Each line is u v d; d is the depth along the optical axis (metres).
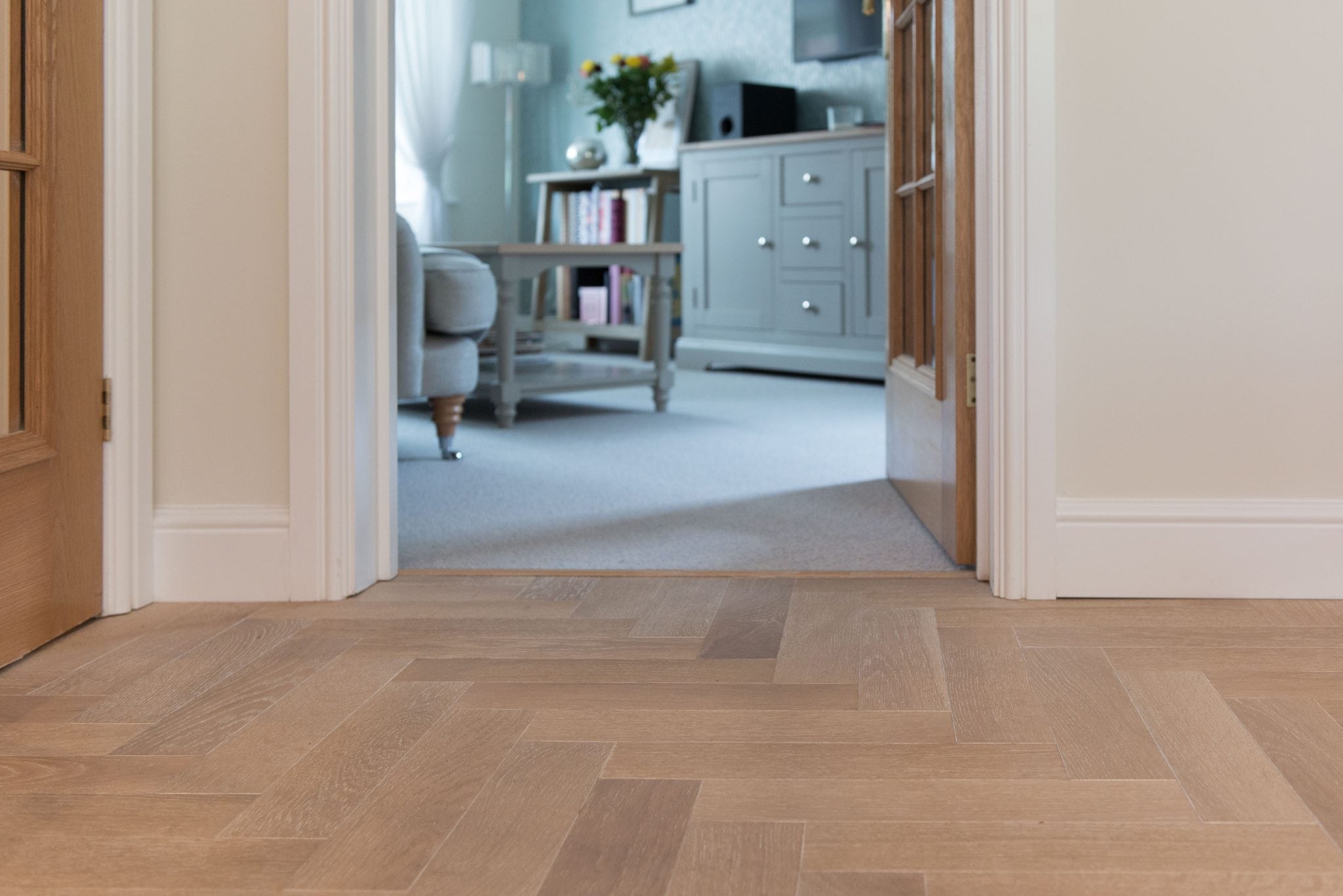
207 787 1.30
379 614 2.00
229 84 2.04
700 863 1.12
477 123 7.45
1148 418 2.02
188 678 1.67
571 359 6.34
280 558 2.09
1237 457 2.02
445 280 3.55
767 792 1.28
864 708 1.53
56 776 1.33
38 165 1.79
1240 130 1.98
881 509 2.85
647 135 6.80
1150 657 1.72
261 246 2.06
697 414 4.64
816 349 5.70
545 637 1.86
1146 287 2.01
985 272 2.10
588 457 3.67
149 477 2.07
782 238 5.79
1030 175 1.98
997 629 1.87
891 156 3.06
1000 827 1.19
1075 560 2.04
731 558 2.39
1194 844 1.15
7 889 1.08
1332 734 1.42
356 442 2.11
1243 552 2.02
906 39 2.99
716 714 1.51
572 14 7.44
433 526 2.70
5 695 1.60
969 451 2.24
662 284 4.67
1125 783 1.29
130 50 1.98
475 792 1.28
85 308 1.92
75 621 1.91
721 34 6.72
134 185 2.00
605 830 1.19
